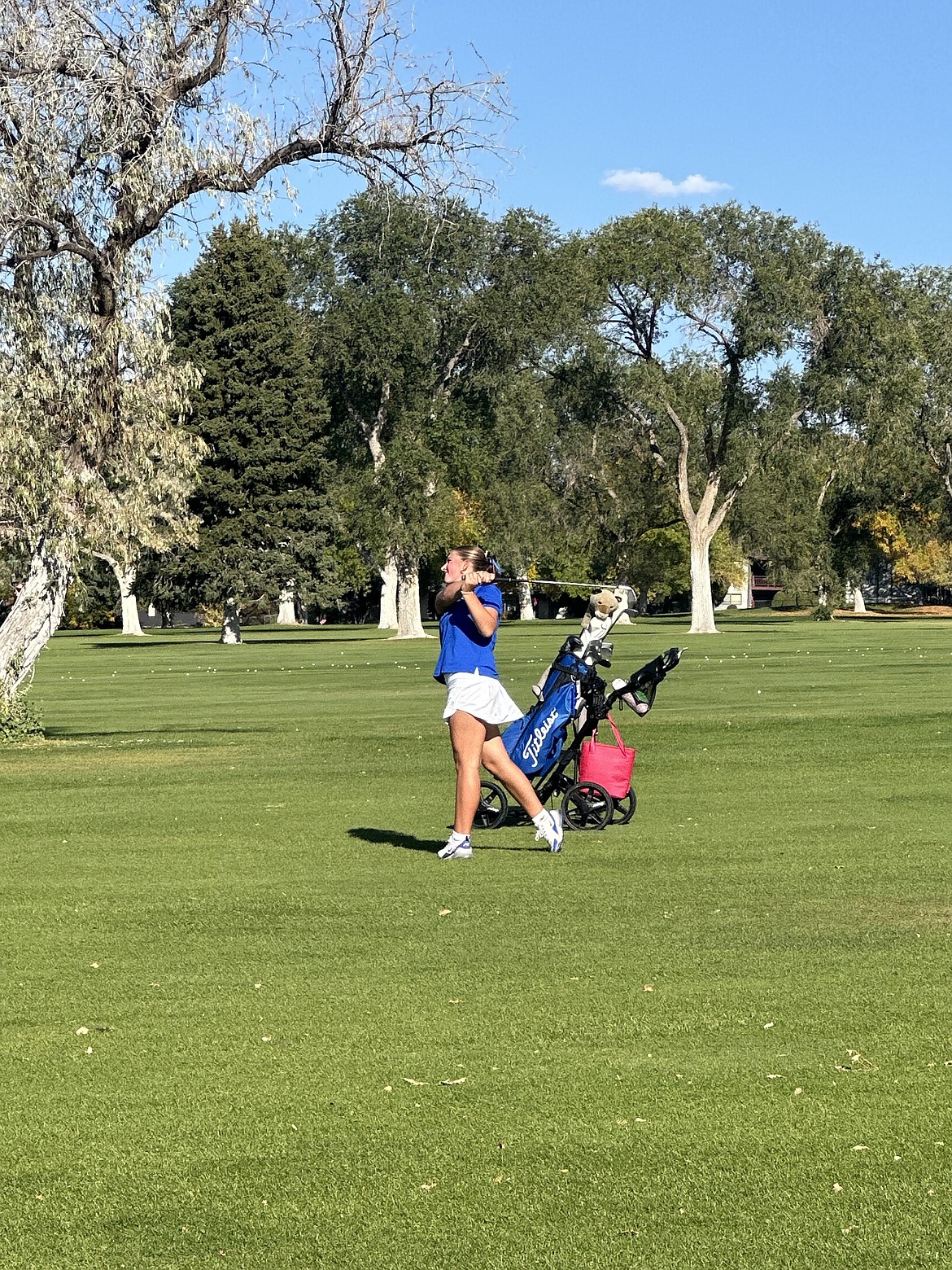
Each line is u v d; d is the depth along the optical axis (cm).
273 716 2541
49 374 2012
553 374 6819
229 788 1465
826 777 1470
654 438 7038
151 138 1948
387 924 810
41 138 1909
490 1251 403
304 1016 628
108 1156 475
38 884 950
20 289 2027
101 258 1989
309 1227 420
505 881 933
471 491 7225
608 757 1154
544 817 1038
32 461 1959
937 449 8300
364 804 1337
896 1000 638
